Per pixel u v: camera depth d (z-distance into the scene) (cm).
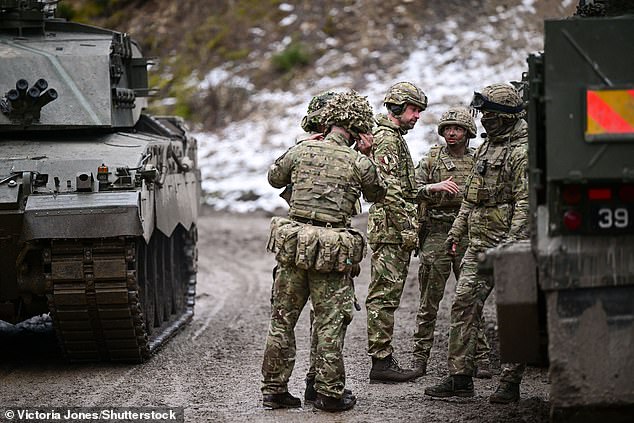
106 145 2492
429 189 2047
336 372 1805
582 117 1292
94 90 2647
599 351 1321
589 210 1318
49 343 2747
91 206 2145
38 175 2216
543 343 1548
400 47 7831
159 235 2800
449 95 6950
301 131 7369
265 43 8519
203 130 7894
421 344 2139
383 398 1938
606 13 1639
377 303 2080
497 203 1891
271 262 4622
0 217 2144
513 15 7831
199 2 9075
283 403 1858
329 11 8512
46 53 2708
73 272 2200
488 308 2880
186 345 2661
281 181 1855
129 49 3041
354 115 1831
